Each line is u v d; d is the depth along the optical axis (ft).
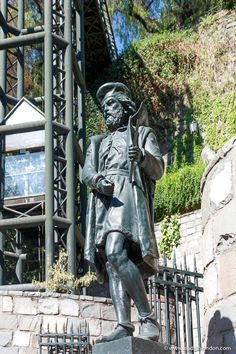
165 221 63.77
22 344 36.37
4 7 60.75
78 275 53.42
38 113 53.36
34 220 50.21
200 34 78.64
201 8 81.25
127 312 15.84
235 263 17.58
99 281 17.13
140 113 17.19
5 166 53.47
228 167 18.51
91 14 80.79
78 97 60.44
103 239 16.28
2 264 53.98
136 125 16.85
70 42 56.39
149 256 15.71
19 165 53.21
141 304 15.71
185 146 73.56
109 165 17.11
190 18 82.58
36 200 52.03
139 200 16.26
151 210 17.01
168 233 63.05
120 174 16.80
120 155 17.11
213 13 79.51
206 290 19.29
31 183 52.60
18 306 37.22
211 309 18.52
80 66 61.57
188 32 79.97
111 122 17.83
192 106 75.77
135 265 16.03
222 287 17.92
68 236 50.21
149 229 16.08
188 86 77.10
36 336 36.55
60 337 34.24
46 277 46.29
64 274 44.88
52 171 51.34
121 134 17.61
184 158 73.05
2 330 36.58
